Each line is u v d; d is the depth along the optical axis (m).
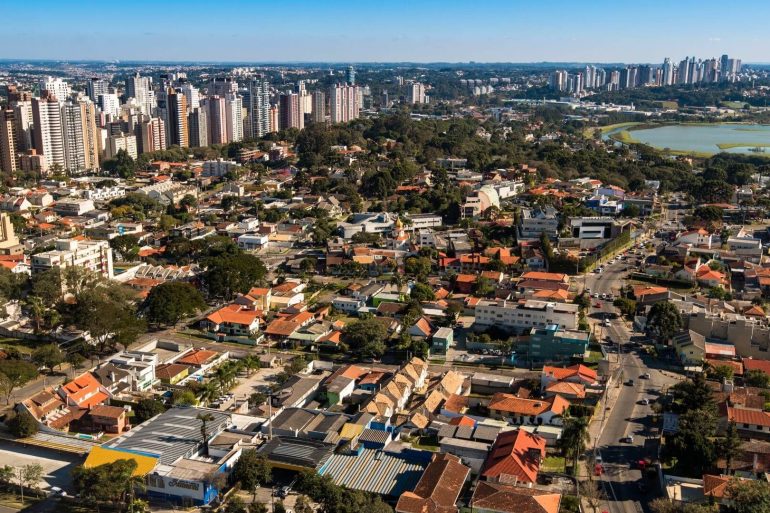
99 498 151.38
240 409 198.75
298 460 163.75
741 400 191.25
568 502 150.75
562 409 191.38
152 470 159.50
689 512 136.75
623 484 161.62
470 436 177.25
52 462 174.88
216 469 160.75
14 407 195.50
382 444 172.38
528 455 164.25
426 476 156.00
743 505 140.88
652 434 184.62
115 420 189.25
